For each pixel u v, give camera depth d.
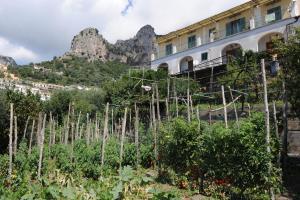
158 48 39.28
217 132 10.73
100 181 11.76
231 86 21.78
